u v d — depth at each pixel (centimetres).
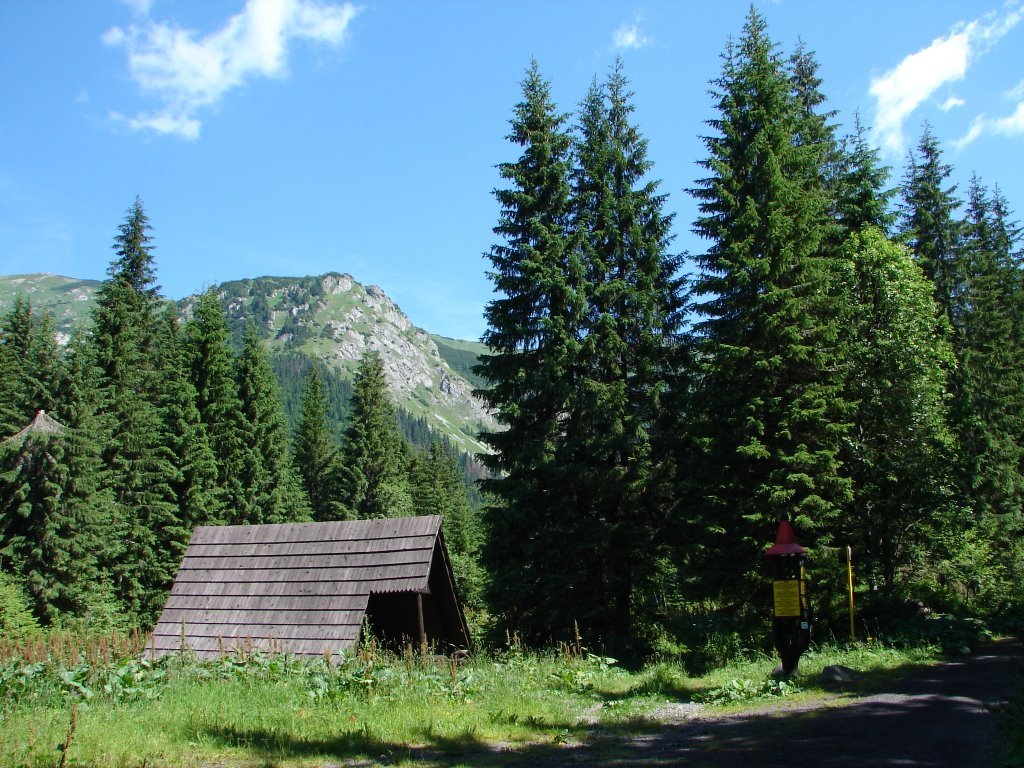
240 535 1850
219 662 1290
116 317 3806
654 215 2311
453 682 1134
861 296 2116
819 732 746
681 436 2016
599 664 1464
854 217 2256
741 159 1956
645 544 2080
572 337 2181
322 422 6241
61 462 3067
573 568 2077
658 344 2192
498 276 2270
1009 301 3272
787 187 1836
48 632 2611
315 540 1753
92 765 695
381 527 1709
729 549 1767
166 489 3766
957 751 635
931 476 2009
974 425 2588
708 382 1905
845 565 1728
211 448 4181
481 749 778
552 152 2367
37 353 3662
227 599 1708
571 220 2331
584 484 2130
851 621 1549
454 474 8562
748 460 1780
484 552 2211
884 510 2009
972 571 2106
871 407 2033
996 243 3369
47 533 2933
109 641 1439
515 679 1223
